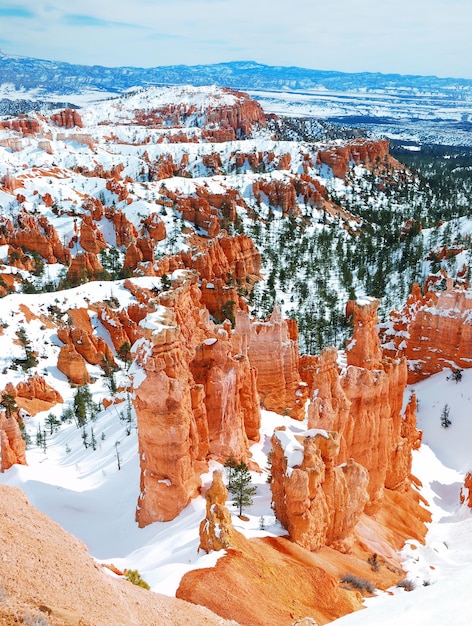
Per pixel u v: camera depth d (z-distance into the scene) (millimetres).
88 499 59156
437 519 64438
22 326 124688
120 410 92250
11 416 71500
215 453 56469
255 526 44188
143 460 50969
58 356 118062
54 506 57469
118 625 21484
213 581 34000
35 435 94688
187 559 39844
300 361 89562
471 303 95125
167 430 48094
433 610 27781
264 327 77250
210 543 38594
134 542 49000
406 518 59375
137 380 47906
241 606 32688
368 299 76938
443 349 97438
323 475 44906
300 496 42219
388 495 61656
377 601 38844
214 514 39531
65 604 20703
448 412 89312
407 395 96938
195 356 57062
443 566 50719
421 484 71125
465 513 64188
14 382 108375
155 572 36594
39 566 21938
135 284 148125
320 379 53344
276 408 78375
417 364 100312
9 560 21234
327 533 46062
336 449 45750
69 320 131250
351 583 40531
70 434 91938
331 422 52188
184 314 69750
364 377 56188
